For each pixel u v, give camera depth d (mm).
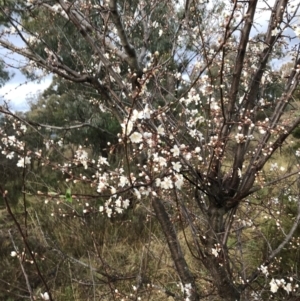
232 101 1995
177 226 4035
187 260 3689
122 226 4746
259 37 2414
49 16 2596
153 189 1705
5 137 2270
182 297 2432
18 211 5742
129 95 2021
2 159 7586
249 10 1846
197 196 2080
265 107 2387
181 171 1854
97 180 2051
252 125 1946
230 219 2264
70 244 4305
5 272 3791
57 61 2137
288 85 2115
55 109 7223
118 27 1921
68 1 2158
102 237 4457
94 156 6316
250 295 2617
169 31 3150
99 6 2223
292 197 3656
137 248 4344
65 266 3836
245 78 2773
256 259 3396
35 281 3740
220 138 1913
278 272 3152
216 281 2150
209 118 2254
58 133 6723
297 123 1921
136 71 2055
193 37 2324
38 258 3914
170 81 2867
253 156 2100
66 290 3486
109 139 6520
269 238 3516
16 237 4496
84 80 2027
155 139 1487
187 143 2283
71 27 3994
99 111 6238
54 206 4949
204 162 2086
